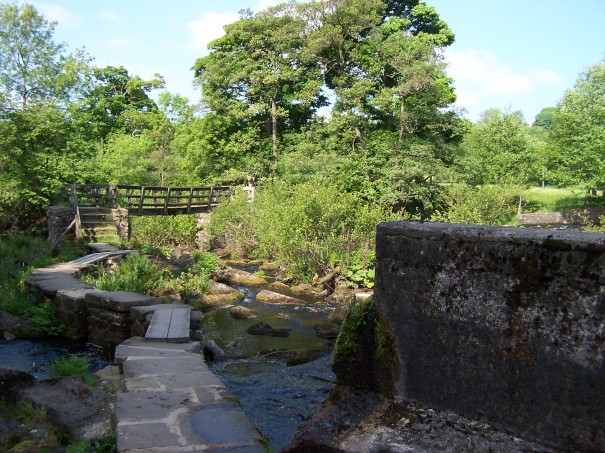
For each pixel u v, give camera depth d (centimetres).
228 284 1408
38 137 1998
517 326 228
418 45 2395
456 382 251
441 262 257
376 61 2645
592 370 204
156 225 2181
